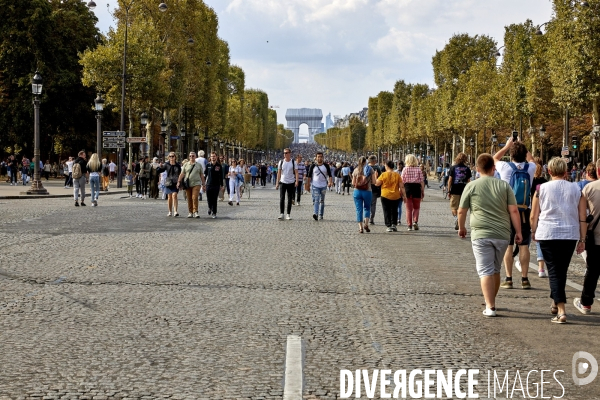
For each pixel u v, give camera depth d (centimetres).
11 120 6072
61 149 6806
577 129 7506
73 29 6494
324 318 867
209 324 824
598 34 3944
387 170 2038
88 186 5281
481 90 6969
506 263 1149
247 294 1015
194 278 1142
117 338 755
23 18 5878
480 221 912
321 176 2411
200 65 6134
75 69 6347
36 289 1029
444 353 717
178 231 1923
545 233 900
